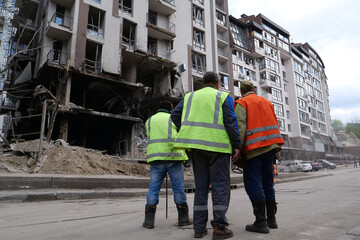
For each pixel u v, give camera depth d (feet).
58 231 9.33
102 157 38.65
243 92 10.48
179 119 9.57
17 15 72.90
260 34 151.12
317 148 173.88
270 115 9.32
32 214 13.74
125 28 77.36
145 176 39.29
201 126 8.39
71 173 31.09
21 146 33.19
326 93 232.32
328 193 21.22
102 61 64.54
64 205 18.54
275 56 159.02
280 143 9.03
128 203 20.16
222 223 7.72
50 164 31.24
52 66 56.95
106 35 67.21
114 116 63.52
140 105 76.13
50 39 63.52
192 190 32.35
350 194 19.36
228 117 8.34
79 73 60.54
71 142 64.44
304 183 39.32
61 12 66.90
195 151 8.61
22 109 77.41
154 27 79.46
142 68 81.20
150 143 10.97
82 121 65.72
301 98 174.70
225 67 118.32
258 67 148.97
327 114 220.43
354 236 7.15
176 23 91.45
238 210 13.92
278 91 155.63
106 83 66.28
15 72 78.13
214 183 8.08
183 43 91.56
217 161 8.16
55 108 39.19
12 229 9.66
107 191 26.03
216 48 105.50
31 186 24.80
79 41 62.80
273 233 8.09
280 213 11.99
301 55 189.57
